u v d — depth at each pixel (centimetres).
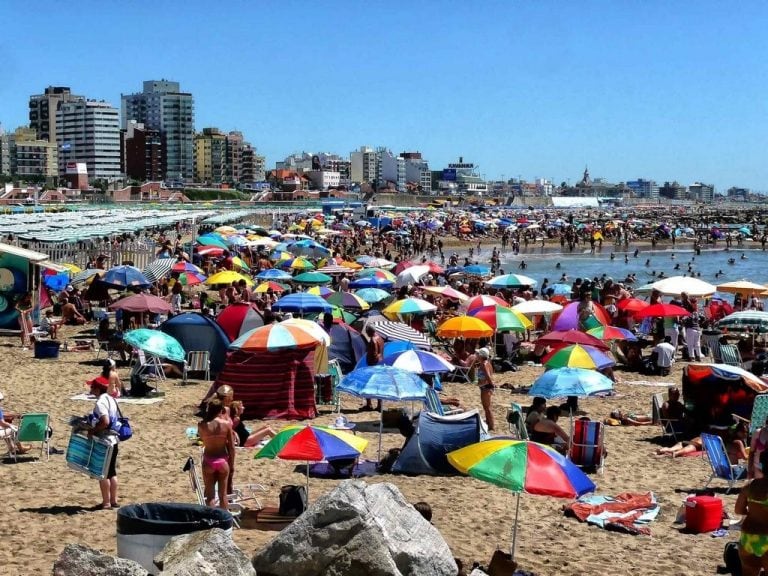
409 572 814
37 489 1283
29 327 2652
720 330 2789
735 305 3512
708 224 16338
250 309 2345
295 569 787
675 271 7888
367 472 1445
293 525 804
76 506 1205
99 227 5259
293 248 4938
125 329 2578
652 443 1723
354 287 3503
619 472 1512
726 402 1717
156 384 2116
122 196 15912
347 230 9456
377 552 784
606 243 11844
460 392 2200
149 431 1675
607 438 1762
